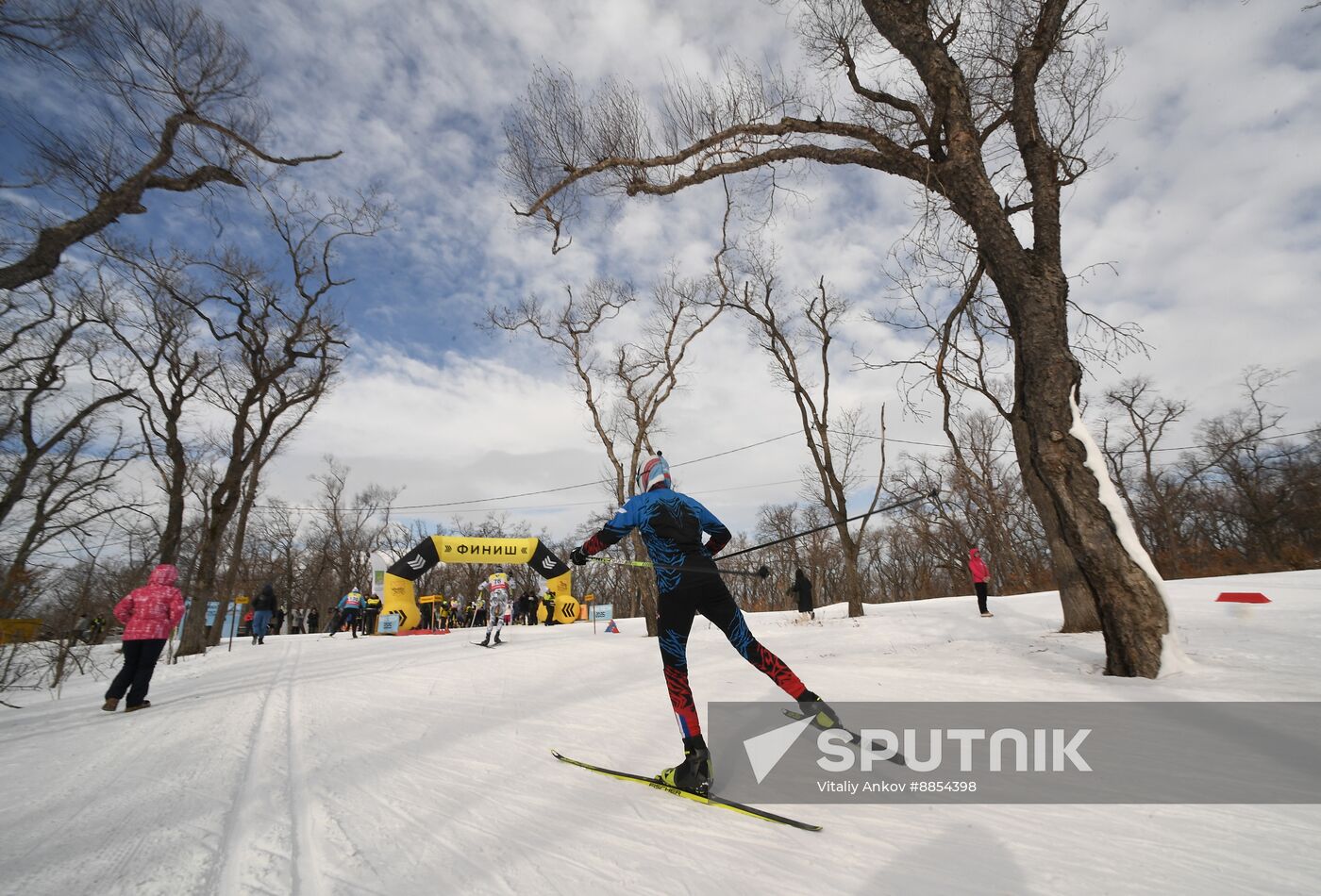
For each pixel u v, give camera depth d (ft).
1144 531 127.85
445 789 11.03
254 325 59.98
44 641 33.73
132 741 17.16
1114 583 18.30
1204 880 6.45
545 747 13.85
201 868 8.04
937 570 156.97
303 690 25.66
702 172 33.50
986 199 23.03
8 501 37.99
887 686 18.26
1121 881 6.52
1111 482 19.45
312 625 108.58
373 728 17.07
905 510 111.86
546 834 8.70
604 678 24.66
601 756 12.82
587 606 99.30
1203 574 83.71
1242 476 113.09
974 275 39.65
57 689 33.37
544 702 19.94
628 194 35.78
